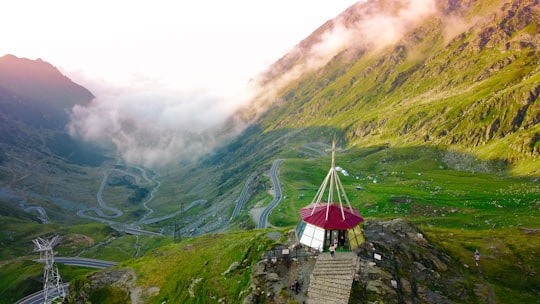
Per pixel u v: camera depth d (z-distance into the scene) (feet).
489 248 304.30
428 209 637.30
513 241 321.93
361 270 208.95
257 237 278.05
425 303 206.69
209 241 364.99
